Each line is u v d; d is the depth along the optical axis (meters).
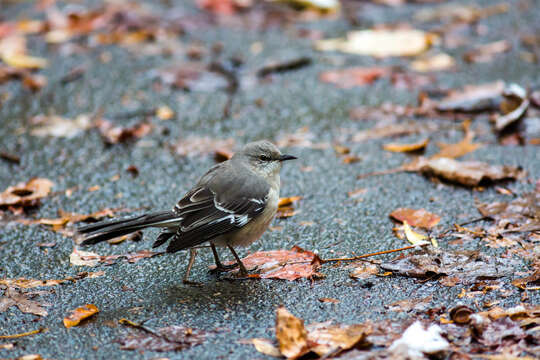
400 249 9.14
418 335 6.82
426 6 20.94
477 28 18.78
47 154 12.79
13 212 10.66
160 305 8.01
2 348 7.12
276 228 10.05
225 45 18.02
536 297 7.68
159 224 8.40
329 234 9.75
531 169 11.43
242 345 7.04
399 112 14.18
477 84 15.13
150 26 19.23
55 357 6.93
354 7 20.97
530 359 6.40
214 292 8.31
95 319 7.71
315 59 17.17
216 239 8.81
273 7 20.89
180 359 6.80
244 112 14.51
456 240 9.24
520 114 12.95
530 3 20.80
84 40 18.53
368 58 17.12
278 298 8.08
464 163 11.35
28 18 19.80
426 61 16.69
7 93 15.48
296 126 13.80
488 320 7.05
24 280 8.63
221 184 8.79
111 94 15.37
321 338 6.98
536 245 8.91
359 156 12.48
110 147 13.08
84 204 10.91
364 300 7.89
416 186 11.13
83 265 9.09
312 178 11.70
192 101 15.08
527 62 16.31
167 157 12.64
